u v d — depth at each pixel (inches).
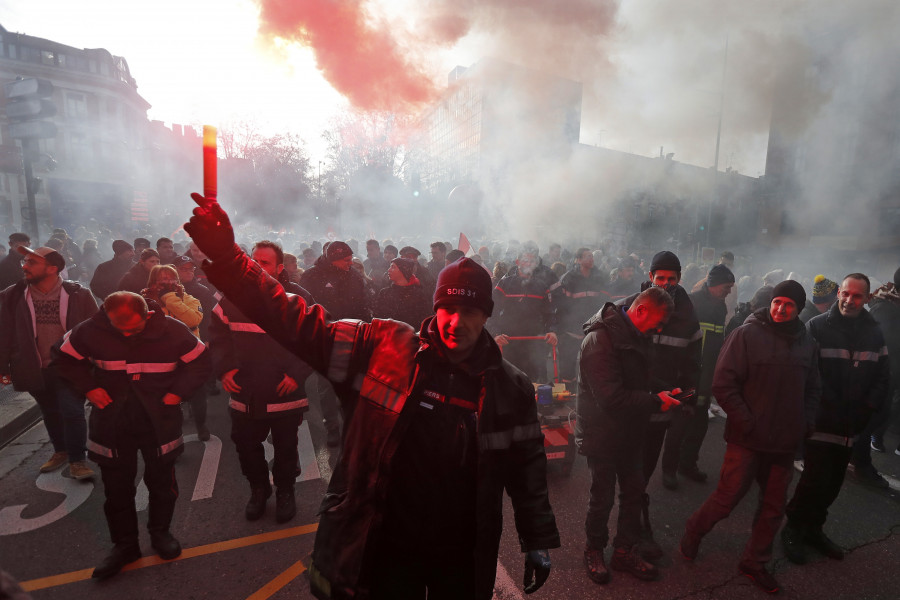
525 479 62.5
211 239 46.7
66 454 159.5
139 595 103.3
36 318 149.4
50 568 111.4
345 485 57.9
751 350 104.7
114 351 104.1
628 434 106.0
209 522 130.2
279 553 117.5
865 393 120.7
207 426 195.2
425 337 57.9
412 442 56.7
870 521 135.9
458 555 59.5
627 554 110.3
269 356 123.6
